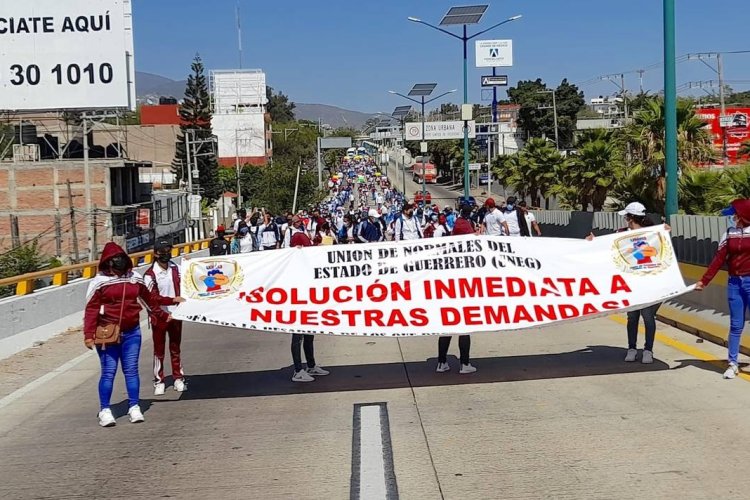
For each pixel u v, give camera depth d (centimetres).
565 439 719
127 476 675
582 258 987
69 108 3581
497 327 948
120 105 3575
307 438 762
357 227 2539
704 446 681
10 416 918
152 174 8538
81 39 3550
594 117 11312
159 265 1024
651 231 991
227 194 8888
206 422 845
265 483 638
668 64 1491
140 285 866
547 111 10781
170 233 5762
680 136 2652
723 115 6338
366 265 973
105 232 4416
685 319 1288
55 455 750
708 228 1305
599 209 3738
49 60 3559
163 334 995
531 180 5853
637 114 2766
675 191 1516
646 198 2734
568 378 973
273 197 8075
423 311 954
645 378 952
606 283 975
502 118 12588
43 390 1054
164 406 932
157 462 710
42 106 3566
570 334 1302
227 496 611
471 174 11306
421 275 970
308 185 8338
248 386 1018
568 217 3052
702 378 936
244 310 945
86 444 783
